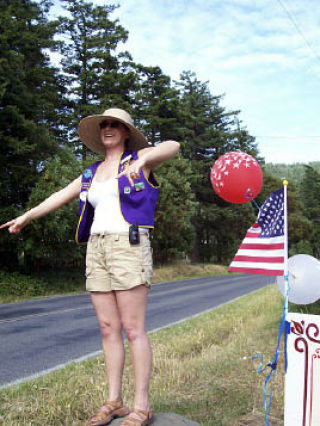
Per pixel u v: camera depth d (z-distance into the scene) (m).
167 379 4.54
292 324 2.70
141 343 2.60
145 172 2.67
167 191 28.66
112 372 2.73
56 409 3.60
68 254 18.02
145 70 34.31
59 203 2.91
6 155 17.09
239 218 46.09
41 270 19.28
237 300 13.34
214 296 15.73
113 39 27.03
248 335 6.93
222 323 8.30
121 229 2.58
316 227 69.56
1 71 15.41
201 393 4.09
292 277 3.81
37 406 3.62
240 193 3.56
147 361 2.60
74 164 19.20
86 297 15.72
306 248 48.88
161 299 14.62
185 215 30.94
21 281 16.16
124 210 2.61
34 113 17.88
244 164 3.49
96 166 2.87
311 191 83.19
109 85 27.48
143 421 2.52
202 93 47.53
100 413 2.63
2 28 16.67
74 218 17.08
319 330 2.62
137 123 30.84
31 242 16.19
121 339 2.76
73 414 3.61
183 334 7.23
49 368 5.55
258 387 4.27
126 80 27.61
